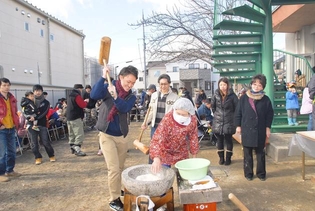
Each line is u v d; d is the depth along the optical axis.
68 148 6.97
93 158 5.79
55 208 3.33
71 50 17.83
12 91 10.33
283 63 11.90
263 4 5.99
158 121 3.96
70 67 17.64
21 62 12.42
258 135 3.89
